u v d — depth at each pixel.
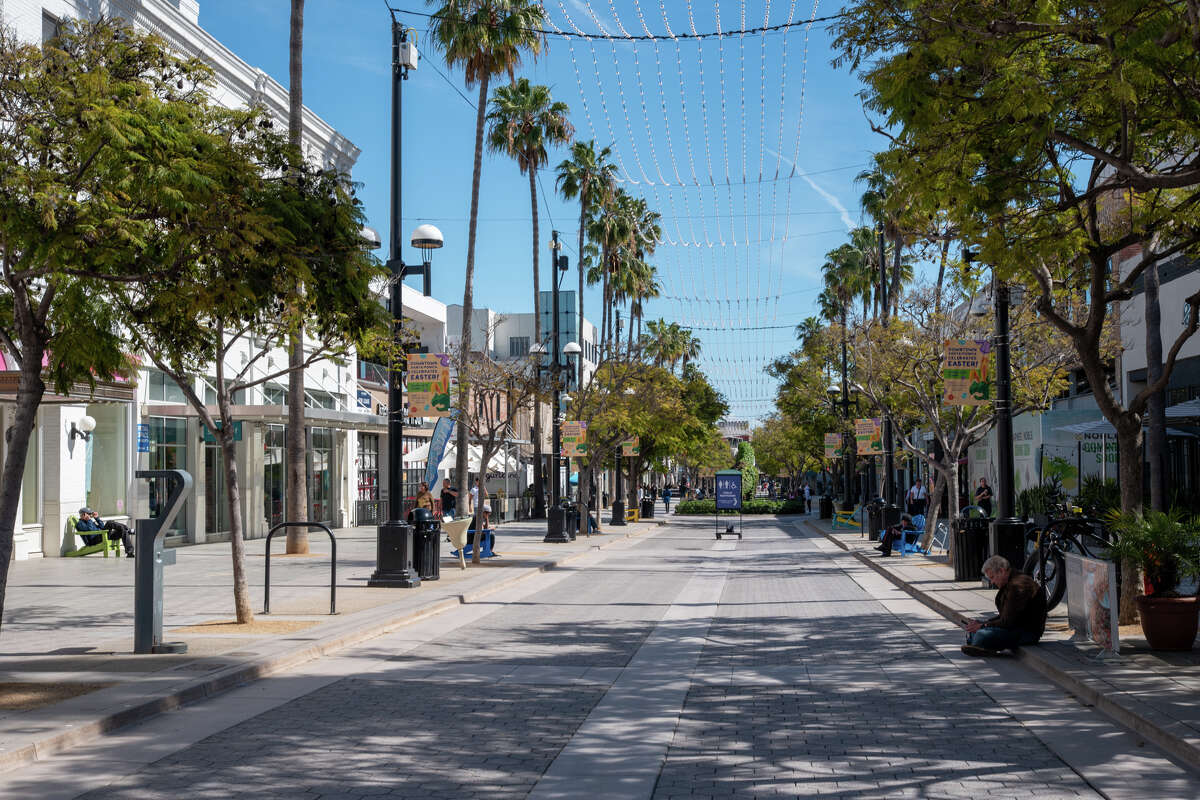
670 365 75.56
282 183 10.64
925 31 9.82
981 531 18.56
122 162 8.93
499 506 47.34
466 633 13.43
